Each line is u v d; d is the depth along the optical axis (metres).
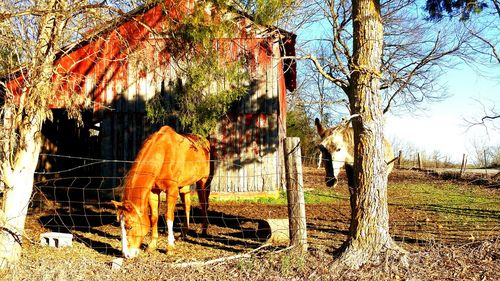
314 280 5.51
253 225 9.73
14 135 6.54
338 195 15.59
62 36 6.93
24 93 6.66
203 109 8.16
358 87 6.13
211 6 7.55
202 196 8.99
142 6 7.66
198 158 8.62
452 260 5.91
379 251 5.88
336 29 7.61
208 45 7.52
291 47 12.59
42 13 6.40
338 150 8.67
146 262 6.52
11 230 6.40
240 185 13.76
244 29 8.03
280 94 15.23
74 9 6.51
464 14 8.20
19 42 6.41
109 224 9.82
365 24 6.15
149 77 13.75
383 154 6.12
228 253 7.16
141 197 6.87
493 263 5.76
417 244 7.46
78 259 6.61
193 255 7.09
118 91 13.86
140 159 7.14
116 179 13.90
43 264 6.19
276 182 13.76
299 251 6.24
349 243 6.03
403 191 16.88
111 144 13.88
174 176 7.66
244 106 13.78
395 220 10.23
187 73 7.85
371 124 6.04
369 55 6.12
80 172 17.75
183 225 8.50
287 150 6.46
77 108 7.17
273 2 7.30
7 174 6.50
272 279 5.62
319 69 6.42
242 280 5.68
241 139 13.80
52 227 9.38
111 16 7.26
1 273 6.02
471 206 12.59
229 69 7.88
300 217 6.39
